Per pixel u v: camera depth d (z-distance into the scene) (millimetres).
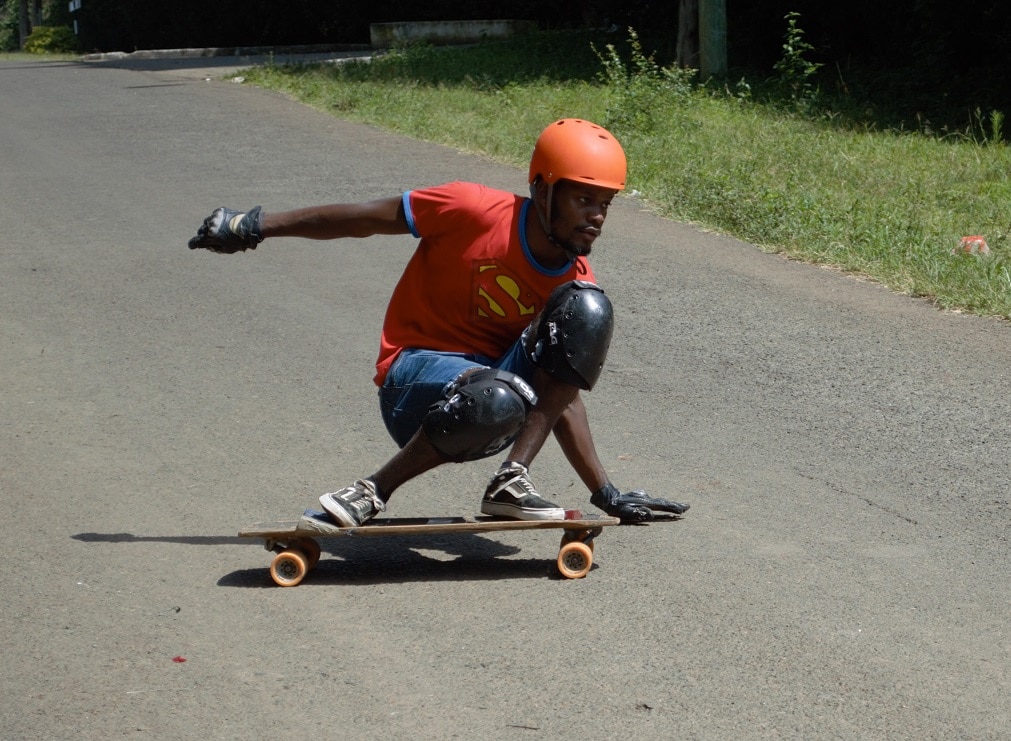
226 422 7445
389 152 17078
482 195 5285
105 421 7461
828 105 21484
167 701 4395
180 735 4180
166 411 7637
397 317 5543
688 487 6500
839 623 5004
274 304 10039
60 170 16047
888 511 6227
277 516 6094
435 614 5078
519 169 15820
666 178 15023
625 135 18047
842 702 4402
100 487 6453
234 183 14984
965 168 15898
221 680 4543
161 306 9984
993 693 4484
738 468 6785
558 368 5219
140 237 12312
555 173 5070
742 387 8172
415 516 6086
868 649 4793
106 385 8133
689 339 9227
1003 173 15609
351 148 17453
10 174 15773
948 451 7086
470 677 4559
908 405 7852
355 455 6922
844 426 7477
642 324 9609
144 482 6527
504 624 4984
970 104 20984
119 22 54938
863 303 10234
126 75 29250
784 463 6867
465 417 5105
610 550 5727
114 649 4777
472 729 4207
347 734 4184
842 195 14289
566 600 5203
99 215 13336
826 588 5324
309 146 17672
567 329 5172
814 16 26875
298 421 7473
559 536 5965
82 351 8852
